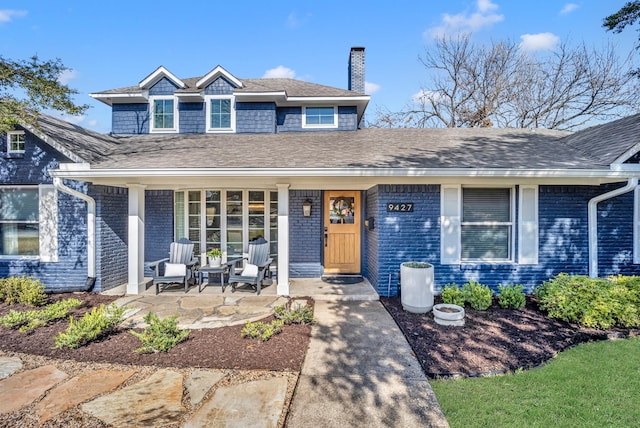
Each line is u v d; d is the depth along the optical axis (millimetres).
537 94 20656
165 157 7789
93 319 5008
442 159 7375
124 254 8789
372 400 3521
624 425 3109
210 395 3545
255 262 8117
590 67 19172
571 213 7535
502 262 7582
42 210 7984
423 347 4789
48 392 3576
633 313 5430
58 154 7898
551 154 7801
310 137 9953
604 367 4230
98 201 7875
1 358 4367
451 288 6789
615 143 7285
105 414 3195
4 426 3014
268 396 3541
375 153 7988
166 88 10516
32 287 6812
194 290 8016
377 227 7574
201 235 9203
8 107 6750
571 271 7520
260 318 6031
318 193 9312
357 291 7777
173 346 4707
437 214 7492
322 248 9352
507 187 7637
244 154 7965
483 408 3377
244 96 10258
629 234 7602
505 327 5543
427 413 3301
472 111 21969
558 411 3324
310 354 4617
